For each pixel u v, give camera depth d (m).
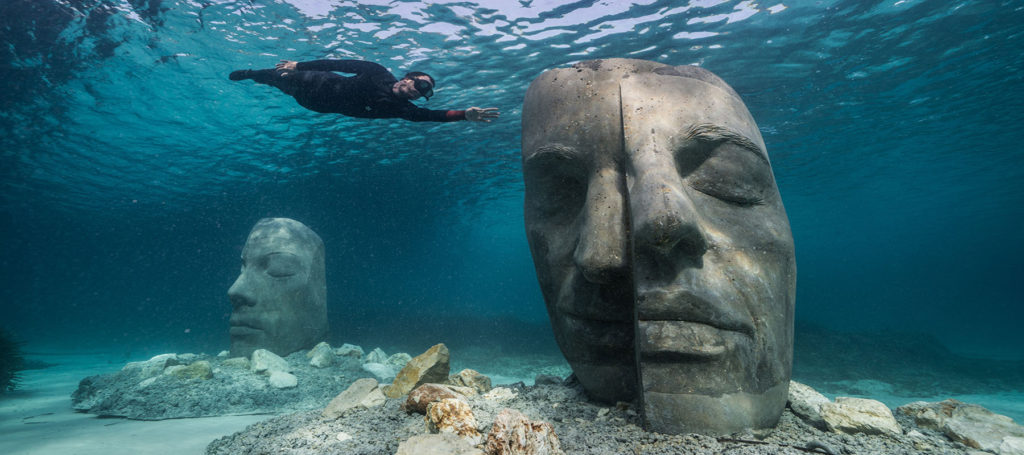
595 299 3.24
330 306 27.16
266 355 7.85
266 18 10.82
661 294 2.83
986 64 12.62
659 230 2.71
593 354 3.40
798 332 16.77
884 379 12.30
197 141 18.16
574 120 3.49
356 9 10.52
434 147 19.31
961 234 48.84
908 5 10.11
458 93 14.34
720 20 10.75
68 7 10.46
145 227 34.69
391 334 19.19
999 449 2.52
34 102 14.67
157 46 11.88
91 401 6.84
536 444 2.31
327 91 4.49
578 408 3.39
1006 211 35.47
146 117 15.90
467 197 29.06
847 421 2.89
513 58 12.44
